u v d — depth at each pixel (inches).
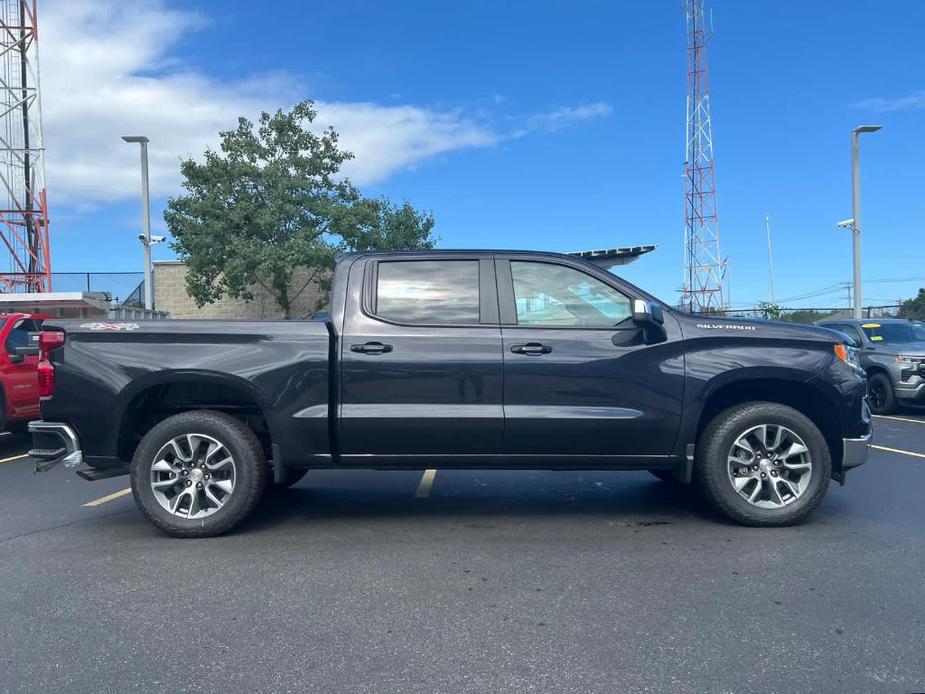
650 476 305.9
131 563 193.0
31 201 1002.1
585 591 170.4
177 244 1005.8
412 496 270.7
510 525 228.4
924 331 549.3
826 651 138.9
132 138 755.4
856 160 863.7
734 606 160.7
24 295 637.9
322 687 127.3
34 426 216.7
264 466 218.5
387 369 212.2
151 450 213.2
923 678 128.8
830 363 217.3
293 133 999.0
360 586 174.9
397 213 1104.2
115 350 214.2
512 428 211.3
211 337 214.4
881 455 345.1
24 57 988.6
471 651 140.2
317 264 978.1
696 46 2349.9
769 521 217.5
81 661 137.4
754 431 217.0
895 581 175.0
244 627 151.9
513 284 220.1
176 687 127.6
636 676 130.0
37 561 195.2
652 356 214.4
